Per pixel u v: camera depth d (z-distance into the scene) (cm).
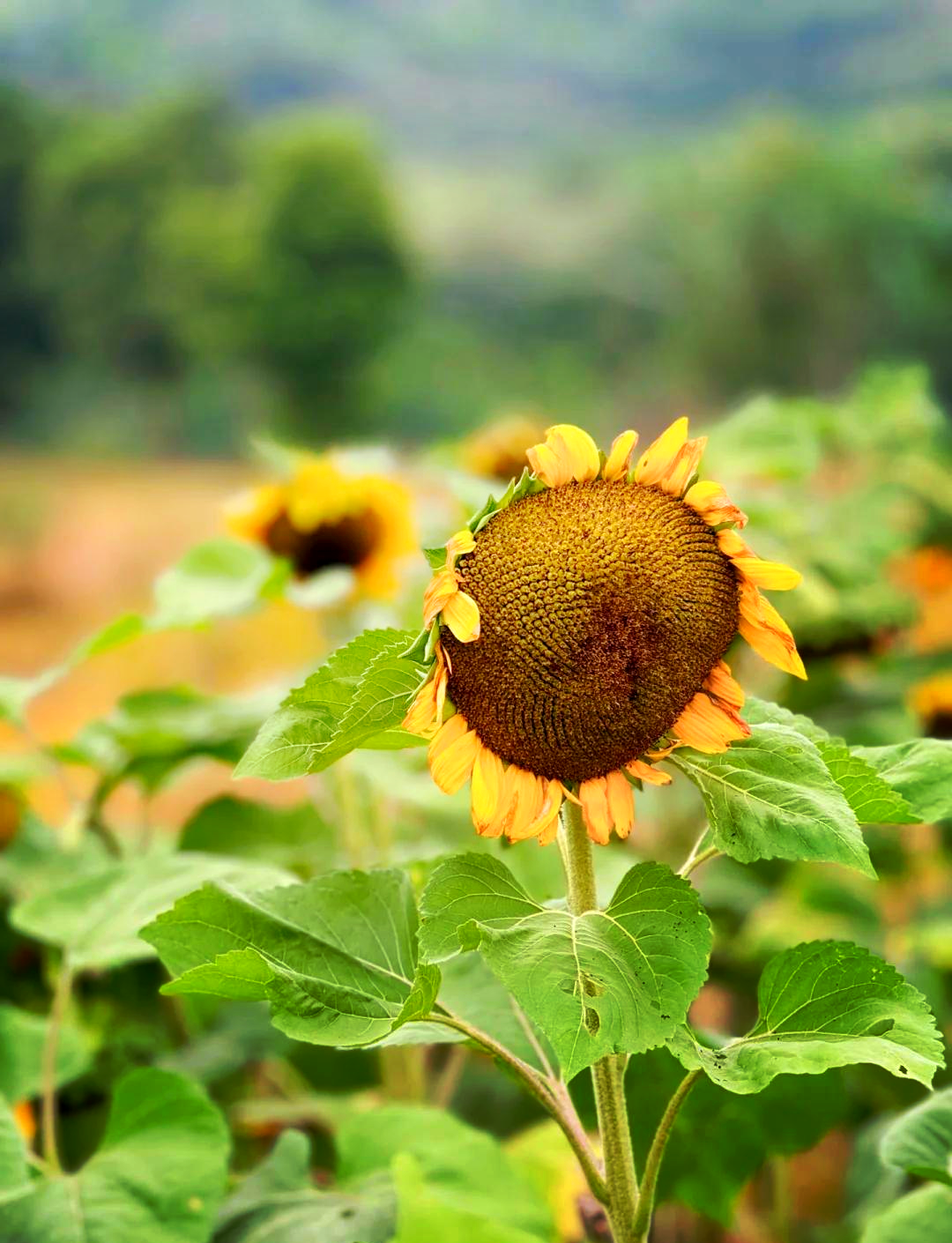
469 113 4669
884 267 2498
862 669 218
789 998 104
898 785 112
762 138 2705
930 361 2441
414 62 4869
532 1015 96
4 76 3538
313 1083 174
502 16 4903
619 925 101
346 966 110
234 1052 167
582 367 3244
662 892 101
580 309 3319
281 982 105
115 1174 118
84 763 177
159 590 166
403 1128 132
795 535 200
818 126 3366
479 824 104
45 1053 132
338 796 176
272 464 185
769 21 4544
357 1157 131
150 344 3000
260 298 2889
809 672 208
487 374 3198
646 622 103
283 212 2933
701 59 4622
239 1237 124
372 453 187
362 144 3052
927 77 3944
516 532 104
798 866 212
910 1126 123
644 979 98
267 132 3288
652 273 3020
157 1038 170
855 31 4394
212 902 111
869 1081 162
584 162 4166
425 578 193
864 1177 157
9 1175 115
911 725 199
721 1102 131
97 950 130
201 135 3253
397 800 178
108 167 3102
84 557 1441
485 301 3394
